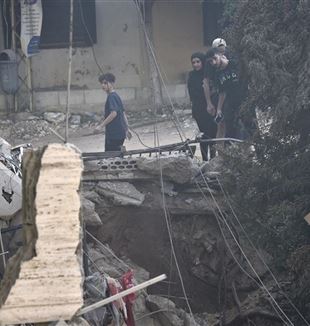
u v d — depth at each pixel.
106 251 26.00
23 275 10.83
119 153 27.12
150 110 47.62
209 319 26.44
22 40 45.47
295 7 22.88
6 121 45.47
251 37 22.97
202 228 26.97
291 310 23.67
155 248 27.03
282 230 22.39
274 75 22.77
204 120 29.67
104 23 48.06
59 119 46.16
